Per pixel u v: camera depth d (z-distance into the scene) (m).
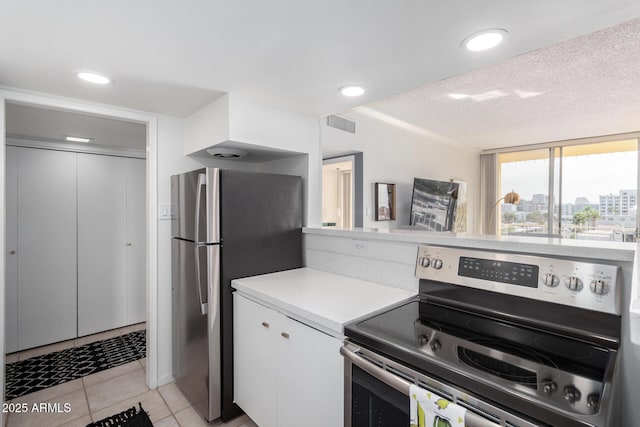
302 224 2.45
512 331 1.24
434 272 1.58
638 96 3.13
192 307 2.07
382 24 1.21
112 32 1.27
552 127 4.36
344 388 1.26
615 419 0.87
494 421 0.84
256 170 2.95
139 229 3.71
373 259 1.94
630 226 4.71
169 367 2.44
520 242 1.35
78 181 3.34
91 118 2.45
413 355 1.03
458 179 5.43
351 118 3.49
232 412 2.01
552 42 1.35
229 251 1.99
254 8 1.11
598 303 1.12
